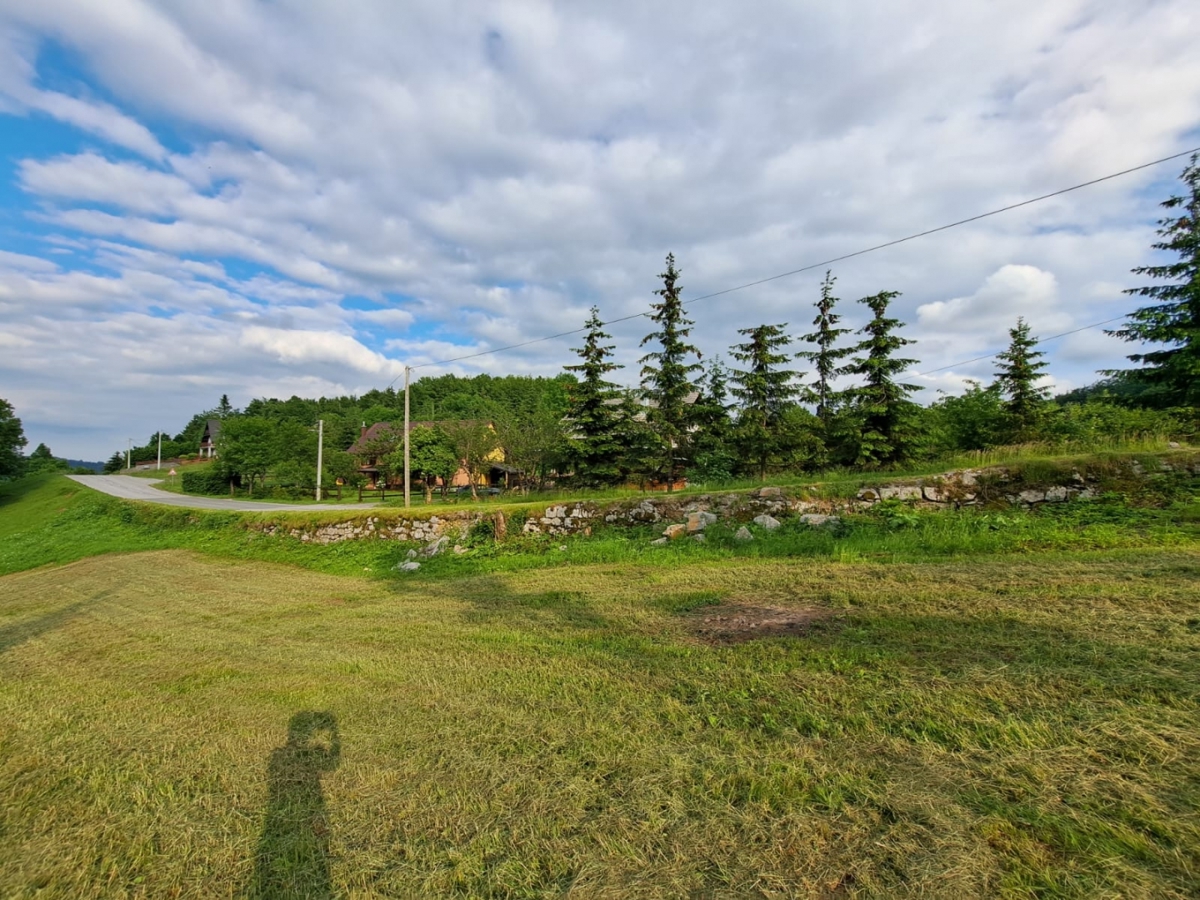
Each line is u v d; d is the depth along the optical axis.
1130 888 1.76
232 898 2.12
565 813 2.44
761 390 16.45
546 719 3.35
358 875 2.17
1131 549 5.88
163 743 3.49
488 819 2.45
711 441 16.05
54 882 2.28
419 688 4.07
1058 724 2.70
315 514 14.27
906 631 4.12
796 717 3.05
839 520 8.48
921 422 15.66
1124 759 2.40
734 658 4.00
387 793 2.73
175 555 14.50
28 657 6.10
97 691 4.61
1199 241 11.89
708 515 9.55
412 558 10.85
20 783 3.12
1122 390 15.75
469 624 5.79
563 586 7.23
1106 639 3.60
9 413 39.59
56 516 26.64
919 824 2.15
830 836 2.14
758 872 2.00
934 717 2.89
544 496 15.53
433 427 29.12
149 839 2.51
